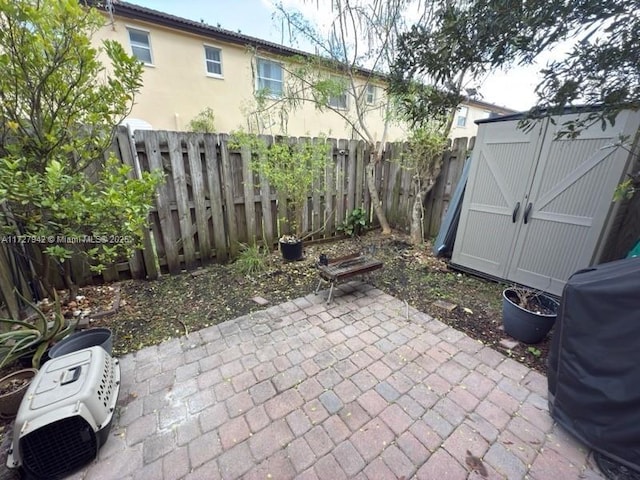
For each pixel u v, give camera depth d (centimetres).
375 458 137
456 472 131
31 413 122
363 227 541
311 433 150
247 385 182
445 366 199
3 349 184
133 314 263
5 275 222
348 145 488
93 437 132
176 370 194
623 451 125
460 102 162
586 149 245
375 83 461
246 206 396
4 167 177
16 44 173
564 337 147
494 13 118
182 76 735
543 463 134
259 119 553
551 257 280
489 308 278
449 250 408
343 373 193
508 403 169
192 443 144
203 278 343
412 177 482
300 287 324
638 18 102
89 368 149
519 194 294
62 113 206
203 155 350
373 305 285
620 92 120
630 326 122
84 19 191
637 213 247
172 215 341
